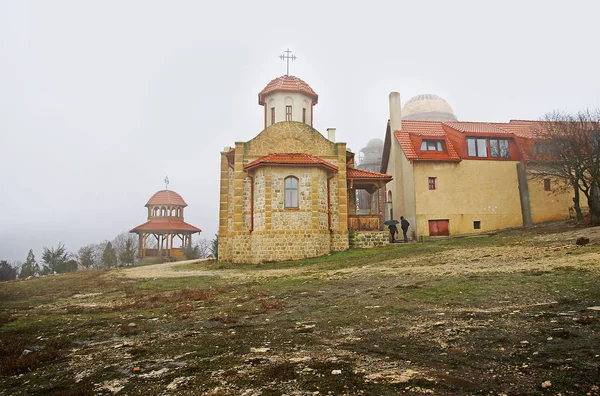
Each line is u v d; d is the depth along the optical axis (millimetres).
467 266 14617
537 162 31562
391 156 39531
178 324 9000
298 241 25797
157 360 6098
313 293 12180
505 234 27016
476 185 34750
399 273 14711
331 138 36625
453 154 34969
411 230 34531
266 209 25859
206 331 8055
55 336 8422
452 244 23734
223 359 5895
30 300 15875
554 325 6305
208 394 4559
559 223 30281
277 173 26266
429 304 9008
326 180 27797
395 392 4270
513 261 14578
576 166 27016
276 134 28625
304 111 35812
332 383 4633
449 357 5312
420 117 53531
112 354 6652
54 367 6062
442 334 6441
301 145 28750
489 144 35812
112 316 10711
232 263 27234
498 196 34812
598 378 4230
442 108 53719
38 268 53594
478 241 23844
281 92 35031
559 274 10734
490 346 5617
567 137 27656
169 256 57000
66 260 53719
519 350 5332
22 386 5262
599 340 5418
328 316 8742
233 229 27875
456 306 8516
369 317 8266
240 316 9414
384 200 43281
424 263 17078
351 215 29281
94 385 5105
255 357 5895
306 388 4535
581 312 6902
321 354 5840
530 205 34781
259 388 4633
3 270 50031
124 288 17797
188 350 6574
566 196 35188
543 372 4527
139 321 9688
